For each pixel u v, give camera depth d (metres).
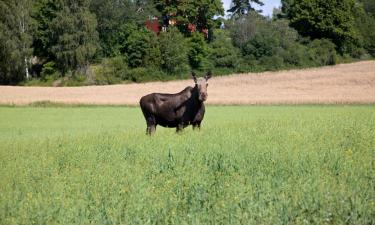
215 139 24.41
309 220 11.96
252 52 152.50
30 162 19.92
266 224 11.55
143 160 19.62
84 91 117.06
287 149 20.00
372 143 21.83
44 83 146.38
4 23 145.12
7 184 15.70
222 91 110.06
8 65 145.62
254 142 22.61
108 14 153.12
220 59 149.38
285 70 146.62
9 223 11.97
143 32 152.12
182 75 144.25
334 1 165.50
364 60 169.75
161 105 30.36
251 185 14.65
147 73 142.88
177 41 145.88
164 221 11.95
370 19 184.50
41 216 12.23
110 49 154.50
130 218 12.09
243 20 165.12
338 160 17.39
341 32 164.88
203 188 14.24
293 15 171.50
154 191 14.55
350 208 12.25
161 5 167.75
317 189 13.78
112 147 22.97
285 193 13.62
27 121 58.44
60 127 49.47
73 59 145.38
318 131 26.78
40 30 151.75
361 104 82.56
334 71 139.50
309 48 157.25
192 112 30.16
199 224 11.53
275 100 88.75
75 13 146.38
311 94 99.19
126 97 102.25
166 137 26.42
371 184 14.35
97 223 11.97
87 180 15.85
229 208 12.38
